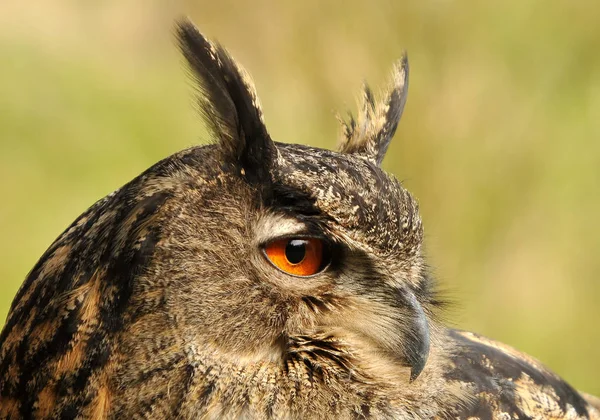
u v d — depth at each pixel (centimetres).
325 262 763
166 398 716
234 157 738
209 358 726
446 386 840
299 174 732
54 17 2048
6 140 1736
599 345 1344
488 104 1352
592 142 1384
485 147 1348
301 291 759
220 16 1381
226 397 734
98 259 733
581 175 1385
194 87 779
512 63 1370
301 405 765
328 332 775
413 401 806
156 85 1870
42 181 1680
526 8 1353
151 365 712
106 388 722
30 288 780
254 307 739
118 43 2016
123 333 714
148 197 723
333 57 1354
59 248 779
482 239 1339
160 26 2033
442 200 1332
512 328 1334
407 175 1334
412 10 1334
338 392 779
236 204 730
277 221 732
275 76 1387
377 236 750
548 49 1375
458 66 1345
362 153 855
